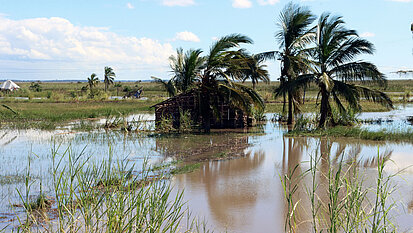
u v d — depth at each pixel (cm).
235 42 1786
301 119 1834
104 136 1688
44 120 2412
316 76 1827
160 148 1353
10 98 4938
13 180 859
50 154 1205
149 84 11706
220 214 644
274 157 1166
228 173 948
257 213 648
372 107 3425
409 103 4056
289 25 2044
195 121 1953
